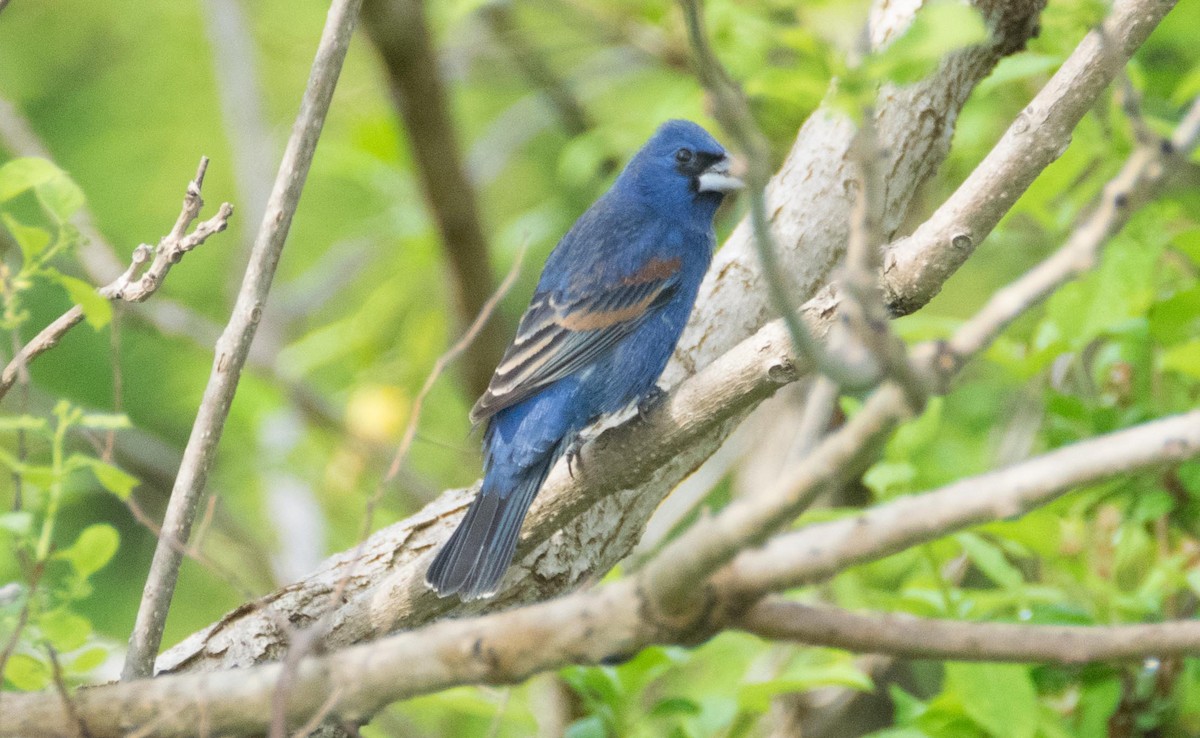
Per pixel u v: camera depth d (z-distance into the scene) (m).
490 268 15.01
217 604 15.57
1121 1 7.62
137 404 17.03
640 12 15.84
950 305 15.64
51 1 18.00
